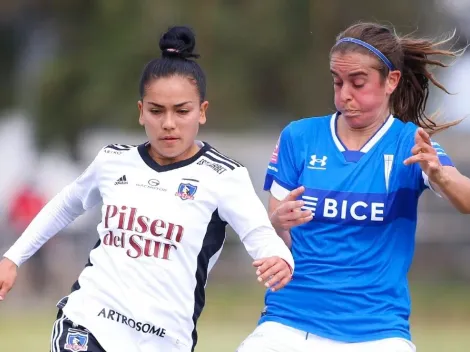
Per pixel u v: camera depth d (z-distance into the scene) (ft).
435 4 276.62
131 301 58.80
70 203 64.85
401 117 71.61
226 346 142.92
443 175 60.75
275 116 295.69
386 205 64.59
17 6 329.11
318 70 281.13
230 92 279.49
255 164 299.58
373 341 63.98
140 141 296.30
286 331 65.36
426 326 186.19
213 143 298.97
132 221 59.72
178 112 59.82
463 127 295.89
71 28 300.81
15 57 354.95
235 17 277.44
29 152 309.63
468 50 282.77
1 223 262.47
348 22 277.03
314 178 65.92
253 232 59.72
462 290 257.34
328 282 64.69
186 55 60.64
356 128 66.08
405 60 70.44
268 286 58.49
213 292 246.88
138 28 276.82
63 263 255.29
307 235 65.57
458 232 289.33
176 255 59.41
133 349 58.90
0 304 228.43
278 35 278.05
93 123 286.87
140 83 61.00
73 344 58.85
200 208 59.88
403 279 65.26
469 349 142.61
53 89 290.35
